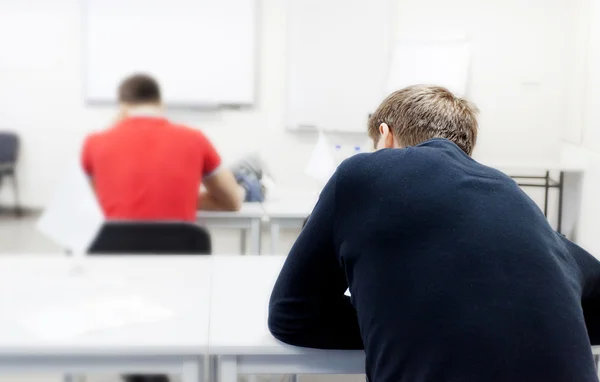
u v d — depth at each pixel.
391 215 1.13
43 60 5.14
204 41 5.04
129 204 2.31
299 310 1.30
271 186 3.33
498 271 1.07
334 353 1.35
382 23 4.88
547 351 1.04
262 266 1.88
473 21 4.84
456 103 1.36
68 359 1.34
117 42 5.05
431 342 1.06
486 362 1.03
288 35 4.96
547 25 4.79
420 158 1.18
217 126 5.14
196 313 1.49
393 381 1.09
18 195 5.32
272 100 5.09
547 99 4.86
